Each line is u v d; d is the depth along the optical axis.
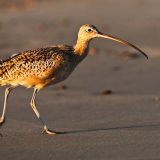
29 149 17.80
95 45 39.59
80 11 58.06
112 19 51.69
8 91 20.31
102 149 17.48
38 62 19.91
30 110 23.72
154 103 24.45
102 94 26.67
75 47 21.23
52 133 19.77
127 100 25.17
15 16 56.41
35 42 41.72
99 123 21.22
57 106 24.34
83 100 25.44
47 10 59.72
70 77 30.67
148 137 18.84
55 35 44.31
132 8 58.06
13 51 38.16
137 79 29.92
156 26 46.19
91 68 32.72
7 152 17.53
